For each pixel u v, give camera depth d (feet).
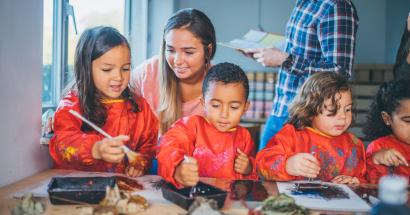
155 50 11.44
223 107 4.58
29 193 3.43
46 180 4.28
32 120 4.51
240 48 6.81
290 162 4.60
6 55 4.03
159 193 3.84
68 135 4.52
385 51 12.66
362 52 12.34
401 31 13.24
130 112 5.26
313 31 6.35
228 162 4.85
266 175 4.79
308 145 5.16
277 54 6.50
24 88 4.35
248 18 12.66
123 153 4.13
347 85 5.03
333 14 6.10
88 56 4.72
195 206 3.16
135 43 10.94
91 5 8.41
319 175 5.14
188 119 4.97
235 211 3.38
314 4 6.40
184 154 4.19
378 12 12.22
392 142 5.41
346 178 4.71
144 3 11.01
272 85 11.43
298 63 6.33
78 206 3.43
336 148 5.21
